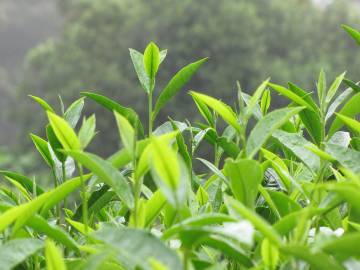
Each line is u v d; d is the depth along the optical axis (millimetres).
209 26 17375
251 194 664
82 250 668
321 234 574
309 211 617
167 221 711
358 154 684
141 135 819
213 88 17234
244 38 17453
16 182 819
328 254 607
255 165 657
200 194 811
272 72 17219
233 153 840
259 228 576
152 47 800
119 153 684
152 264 543
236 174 664
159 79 17266
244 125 703
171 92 808
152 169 579
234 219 606
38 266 704
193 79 17250
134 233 584
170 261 576
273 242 575
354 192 579
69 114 831
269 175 855
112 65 17672
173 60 17453
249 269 608
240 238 545
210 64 17391
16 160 16375
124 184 658
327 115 779
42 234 789
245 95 856
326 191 727
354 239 546
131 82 17453
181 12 17703
